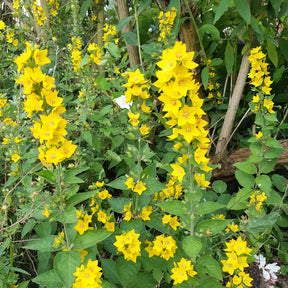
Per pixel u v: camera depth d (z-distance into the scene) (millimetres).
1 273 365
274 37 738
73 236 358
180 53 274
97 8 883
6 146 488
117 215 607
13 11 916
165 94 292
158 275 405
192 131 302
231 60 703
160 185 388
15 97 544
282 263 580
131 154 416
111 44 583
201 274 380
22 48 854
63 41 874
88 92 591
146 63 704
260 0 669
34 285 474
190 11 634
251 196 492
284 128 727
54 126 284
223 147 706
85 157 582
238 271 415
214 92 801
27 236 483
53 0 861
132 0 716
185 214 359
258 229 470
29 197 428
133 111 377
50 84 288
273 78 768
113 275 412
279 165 669
